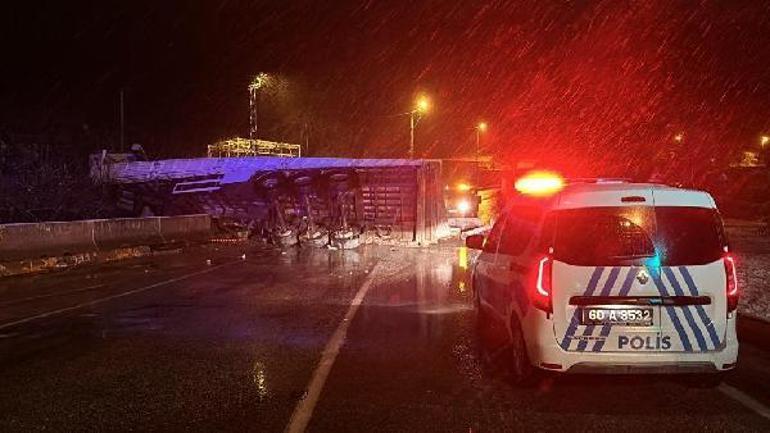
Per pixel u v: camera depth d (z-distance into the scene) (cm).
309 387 654
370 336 884
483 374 699
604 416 569
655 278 595
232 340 862
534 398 618
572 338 595
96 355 783
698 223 609
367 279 1486
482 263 884
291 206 2566
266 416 570
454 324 966
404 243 2484
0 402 610
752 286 1145
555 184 694
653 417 566
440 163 2675
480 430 535
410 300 1188
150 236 2145
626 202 606
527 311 625
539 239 619
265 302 1165
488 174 5069
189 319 1006
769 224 2523
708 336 594
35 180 2697
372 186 2478
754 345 838
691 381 645
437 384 664
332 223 2498
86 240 1855
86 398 621
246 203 2783
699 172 3712
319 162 2730
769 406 596
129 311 1077
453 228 2994
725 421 557
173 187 2947
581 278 598
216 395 629
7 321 994
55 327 948
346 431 534
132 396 627
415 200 2458
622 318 593
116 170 3061
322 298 1211
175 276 1541
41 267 1655
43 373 706
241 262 1867
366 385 661
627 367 591
